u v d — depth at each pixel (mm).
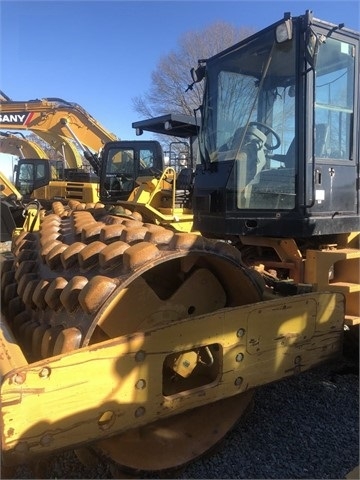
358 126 3426
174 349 2078
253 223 3367
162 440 2369
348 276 3090
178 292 2406
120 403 1953
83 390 1868
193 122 7191
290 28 3049
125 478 2201
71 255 2395
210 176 3768
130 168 8727
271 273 3408
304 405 2979
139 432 2332
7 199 10398
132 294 2230
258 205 3402
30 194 12469
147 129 7824
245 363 2291
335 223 3287
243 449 2506
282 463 2396
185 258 2449
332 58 3258
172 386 2365
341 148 3365
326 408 2945
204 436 2432
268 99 3354
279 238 3371
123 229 2424
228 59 3672
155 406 2045
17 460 1760
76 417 1855
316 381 3305
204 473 2309
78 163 13031
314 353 2537
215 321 2184
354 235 3475
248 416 2701
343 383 3268
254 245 3596
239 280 2453
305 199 3133
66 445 1843
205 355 2357
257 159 3416
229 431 2477
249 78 3490
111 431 1938
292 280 3178
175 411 2102
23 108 12570
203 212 3818
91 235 2547
